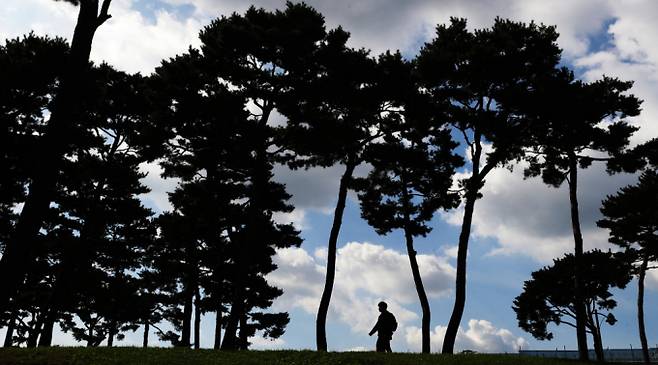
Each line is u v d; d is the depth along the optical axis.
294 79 26.31
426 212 28.59
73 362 12.85
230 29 25.88
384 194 30.12
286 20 27.42
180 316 40.09
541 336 44.50
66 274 33.28
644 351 37.78
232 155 28.08
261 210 28.67
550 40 25.02
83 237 33.81
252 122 26.25
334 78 25.45
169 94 29.42
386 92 25.42
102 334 45.03
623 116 26.73
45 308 33.03
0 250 29.05
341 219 25.16
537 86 24.56
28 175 25.52
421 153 27.41
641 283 39.28
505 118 24.67
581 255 25.28
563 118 24.75
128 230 37.84
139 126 32.31
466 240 23.47
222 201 29.09
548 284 44.03
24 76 25.50
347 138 25.22
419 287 26.95
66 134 13.37
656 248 37.72
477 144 25.16
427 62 25.48
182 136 29.97
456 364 15.14
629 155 26.77
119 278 36.88
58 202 32.62
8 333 35.12
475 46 24.75
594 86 25.55
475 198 24.44
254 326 31.02
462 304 22.36
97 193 34.34
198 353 15.33
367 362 14.92
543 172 28.62
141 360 13.60
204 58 27.53
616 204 39.44
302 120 26.11
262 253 29.56
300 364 14.41
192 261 32.16
